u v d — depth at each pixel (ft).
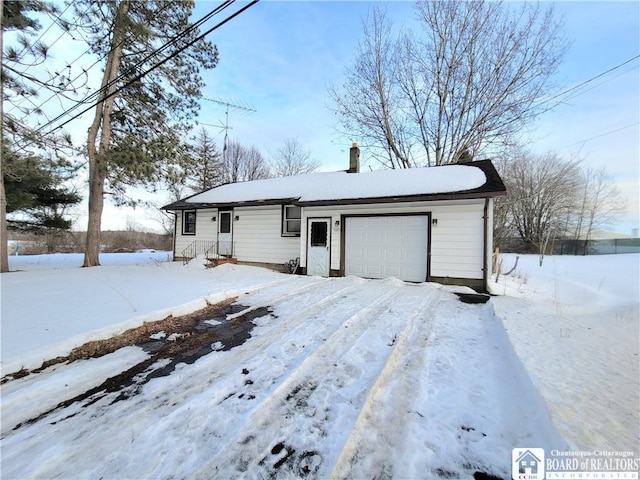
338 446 7.05
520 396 9.00
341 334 14.24
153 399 9.20
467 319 16.90
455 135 54.24
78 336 12.87
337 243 32.65
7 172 30.40
